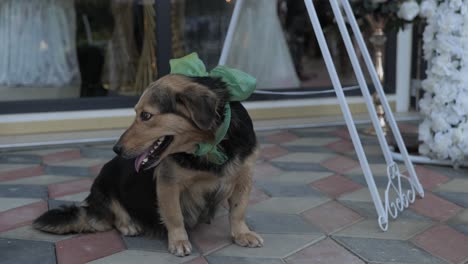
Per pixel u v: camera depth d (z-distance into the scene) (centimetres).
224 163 249
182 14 552
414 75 598
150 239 288
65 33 543
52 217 290
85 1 548
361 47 346
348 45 317
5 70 520
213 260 261
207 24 561
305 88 585
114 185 290
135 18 546
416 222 305
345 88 550
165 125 231
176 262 259
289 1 591
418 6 411
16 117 503
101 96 542
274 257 263
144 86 550
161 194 258
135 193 278
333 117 581
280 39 592
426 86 401
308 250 271
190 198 271
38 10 529
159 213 272
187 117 231
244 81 245
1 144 474
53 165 427
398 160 427
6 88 521
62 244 279
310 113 584
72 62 548
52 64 538
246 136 255
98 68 554
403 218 311
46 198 349
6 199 346
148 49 544
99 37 554
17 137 496
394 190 353
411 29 588
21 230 297
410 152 444
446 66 382
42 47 534
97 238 288
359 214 318
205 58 567
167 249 274
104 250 273
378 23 477
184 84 234
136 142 234
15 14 521
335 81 290
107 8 550
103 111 528
